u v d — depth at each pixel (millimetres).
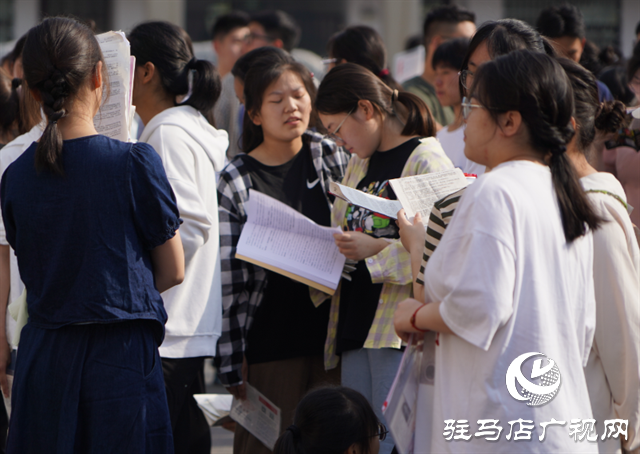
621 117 5207
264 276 6496
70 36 4195
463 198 3725
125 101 4805
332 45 8977
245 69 7195
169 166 5621
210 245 5953
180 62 6043
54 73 4109
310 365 6641
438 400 3814
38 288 4145
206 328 5836
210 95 6191
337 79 5793
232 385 6414
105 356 4059
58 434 4012
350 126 5773
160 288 4566
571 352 3674
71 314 4027
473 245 3535
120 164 4121
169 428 4312
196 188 5688
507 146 3816
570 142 4172
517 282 3557
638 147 6324
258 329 6508
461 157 8164
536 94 3635
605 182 4465
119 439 4039
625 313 4270
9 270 5723
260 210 6008
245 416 6551
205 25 26750
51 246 4078
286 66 6609
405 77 13945
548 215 3674
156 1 23344
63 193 4070
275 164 6758
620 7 25328
